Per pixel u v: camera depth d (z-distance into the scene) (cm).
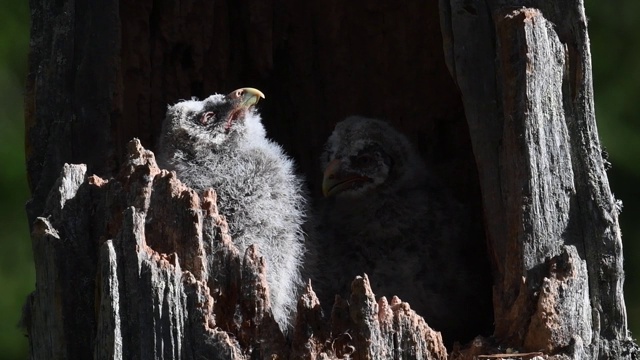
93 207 875
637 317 1628
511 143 895
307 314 825
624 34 1656
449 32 940
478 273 1091
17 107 1706
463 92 927
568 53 910
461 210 1136
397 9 1236
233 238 993
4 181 1675
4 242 1662
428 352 833
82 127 1012
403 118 1255
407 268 1095
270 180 1035
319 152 1298
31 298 889
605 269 893
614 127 1619
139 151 870
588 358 873
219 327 820
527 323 867
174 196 837
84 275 866
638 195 1616
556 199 891
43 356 866
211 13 1207
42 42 1027
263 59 1265
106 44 1021
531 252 880
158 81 1167
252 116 1103
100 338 813
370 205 1130
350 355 812
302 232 1046
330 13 1270
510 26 902
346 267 1109
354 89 1284
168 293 807
